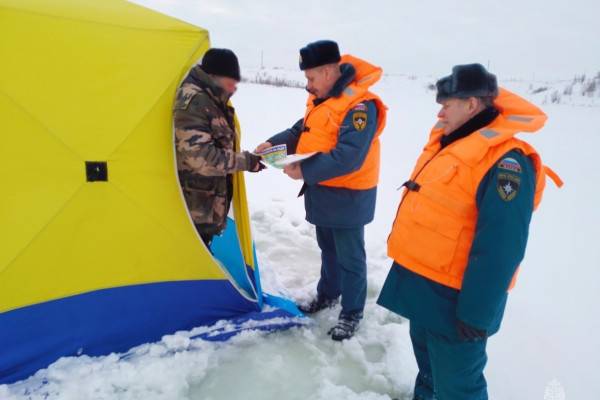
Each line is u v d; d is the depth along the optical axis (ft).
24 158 6.79
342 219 8.72
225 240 10.57
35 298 7.13
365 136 8.02
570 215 16.85
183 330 8.56
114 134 7.35
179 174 8.11
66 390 7.00
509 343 9.16
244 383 7.84
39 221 6.95
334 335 9.18
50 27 6.85
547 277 11.98
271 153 8.04
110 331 7.80
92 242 7.43
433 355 6.19
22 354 7.15
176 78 7.88
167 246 8.10
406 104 56.08
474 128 5.72
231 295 8.94
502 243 5.10
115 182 7.44
